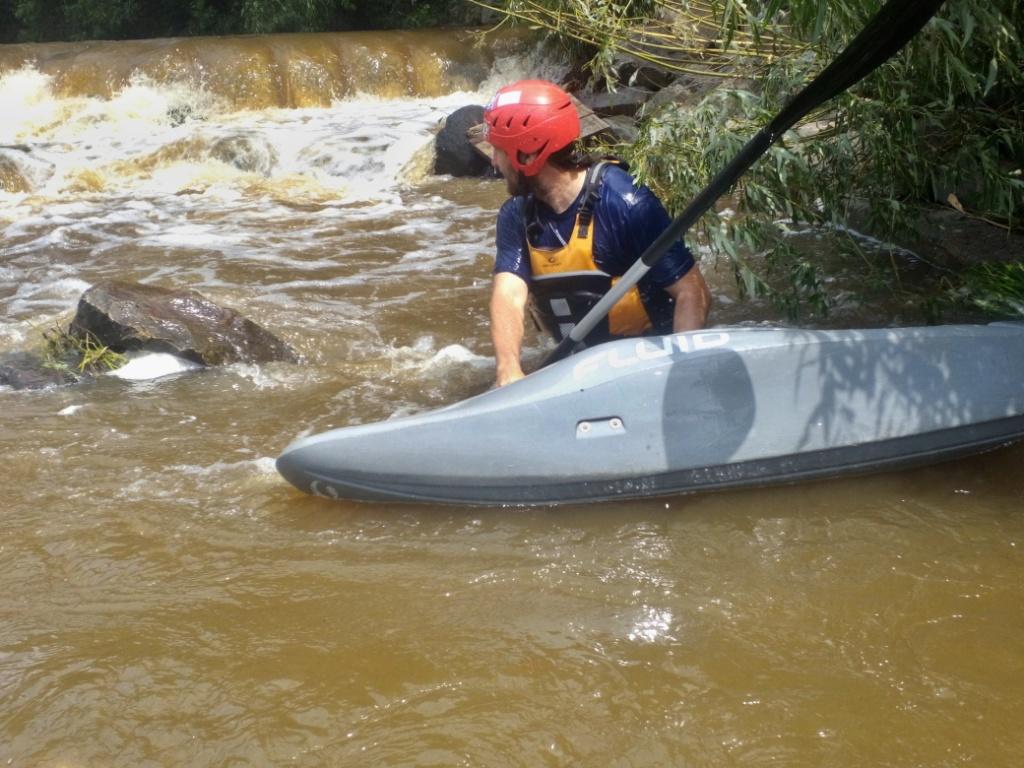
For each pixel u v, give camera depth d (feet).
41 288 19.61
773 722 6.66
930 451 9.84
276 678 7.39
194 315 14.94
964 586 8.05
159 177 30.99
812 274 13.16
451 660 7.49
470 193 28.09
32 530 9.74
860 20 11.43
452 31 41.52
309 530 9.57
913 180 13.50
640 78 32.12
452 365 14.24
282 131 33.19
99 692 7.32
